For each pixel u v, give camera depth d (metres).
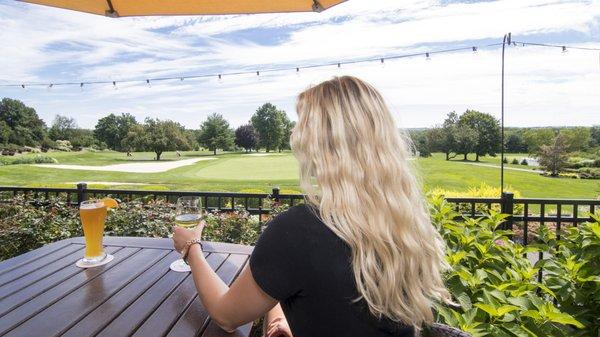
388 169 0.84
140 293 1.29
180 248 1.27
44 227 3.62
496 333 1.30
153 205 4.06
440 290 0.93
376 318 0.80
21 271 1.50
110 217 3.74
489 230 2.38
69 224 3.71
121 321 1.10
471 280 1.58
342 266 0.78
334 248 0.79
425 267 0.88
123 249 1.79
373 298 0.78
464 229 2.14
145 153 26.67
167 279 1.42
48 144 25.09
